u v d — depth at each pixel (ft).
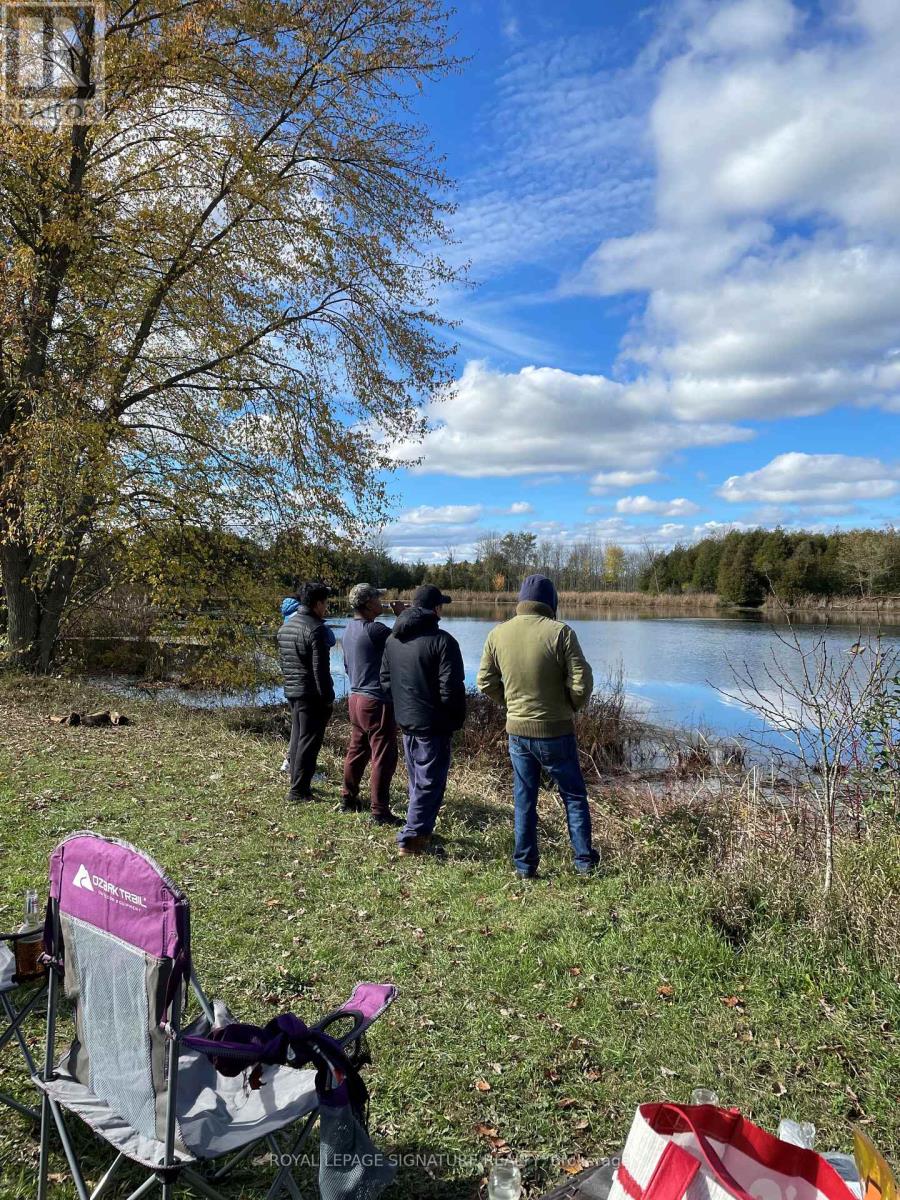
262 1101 7.07
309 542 47.98
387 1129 8.96
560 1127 9.11
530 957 13.06
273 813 21.29
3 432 43.73
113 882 6.61
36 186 40.68
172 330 44.93
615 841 19.57
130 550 43.57
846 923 13.58
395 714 18.63
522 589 17.72
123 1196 7.72
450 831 20.34
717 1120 5.56
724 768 30.35
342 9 43.04
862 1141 5.39
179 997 6.23
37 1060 9.70
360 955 13.20
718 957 12.91
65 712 34.99
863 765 18.04
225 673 45.24
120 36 39.99
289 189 44.45
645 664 71.67
